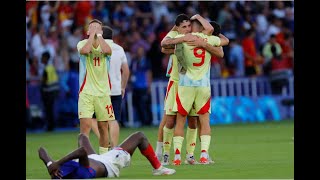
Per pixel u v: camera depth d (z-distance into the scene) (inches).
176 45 1333.7
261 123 2795.3
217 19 2923.2
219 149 1692.9
